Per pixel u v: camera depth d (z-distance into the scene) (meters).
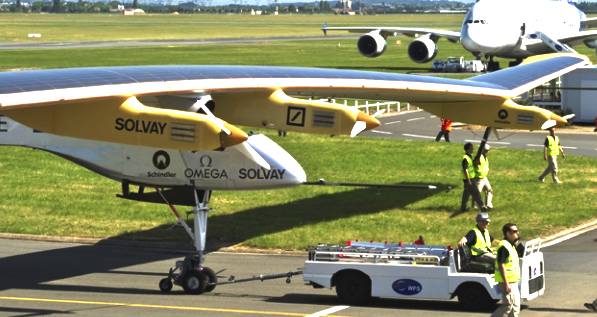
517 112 39.84
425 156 53.09
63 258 33.03
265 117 30.55
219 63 122.88
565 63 49.22
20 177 47.62
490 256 25.33
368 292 25.72
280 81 31.44
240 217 39.03
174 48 158.00
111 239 36.09
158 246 35.12
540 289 25.66
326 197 42.69
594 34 105.94
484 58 124.00
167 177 29.19
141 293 27.84
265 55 141.00
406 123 69.75
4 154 54.28
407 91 35.03
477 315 24.56
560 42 106.25
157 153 29.14
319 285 25.89
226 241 35.44
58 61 125.69
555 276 29.39
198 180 29.17
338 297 25.94
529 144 59.03
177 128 24.69
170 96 29.25
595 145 58.69
